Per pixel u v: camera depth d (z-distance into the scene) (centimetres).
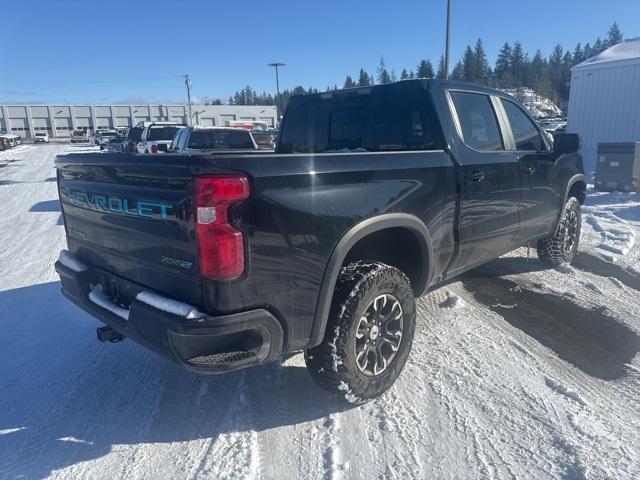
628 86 1430
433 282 356
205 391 316
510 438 259
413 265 340
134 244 264
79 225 322
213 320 221
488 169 380
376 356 291
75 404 304
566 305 446
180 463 247
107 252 293
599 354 352
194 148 1191
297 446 258
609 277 526
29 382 333
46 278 586
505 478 230
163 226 239
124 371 346
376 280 279
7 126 8994
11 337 410
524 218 448
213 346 228
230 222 221
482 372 327
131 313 248
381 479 232
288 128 469
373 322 287
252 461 246
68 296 329
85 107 9331
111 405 302
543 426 268
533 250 639
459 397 298
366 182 279
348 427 273
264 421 281
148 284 262
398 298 298
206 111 8675
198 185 216
